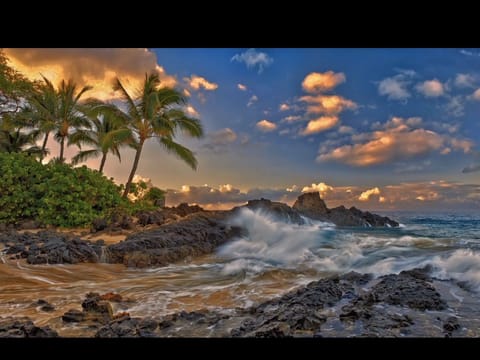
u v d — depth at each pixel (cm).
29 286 702
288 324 407
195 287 707
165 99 2408
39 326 432
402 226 2359
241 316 479
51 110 3008
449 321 428
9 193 1667
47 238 1135
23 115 3053
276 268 910
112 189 1923
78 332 412
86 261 941
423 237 1448
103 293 654
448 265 771
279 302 535
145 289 689
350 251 1080
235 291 668
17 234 1202
